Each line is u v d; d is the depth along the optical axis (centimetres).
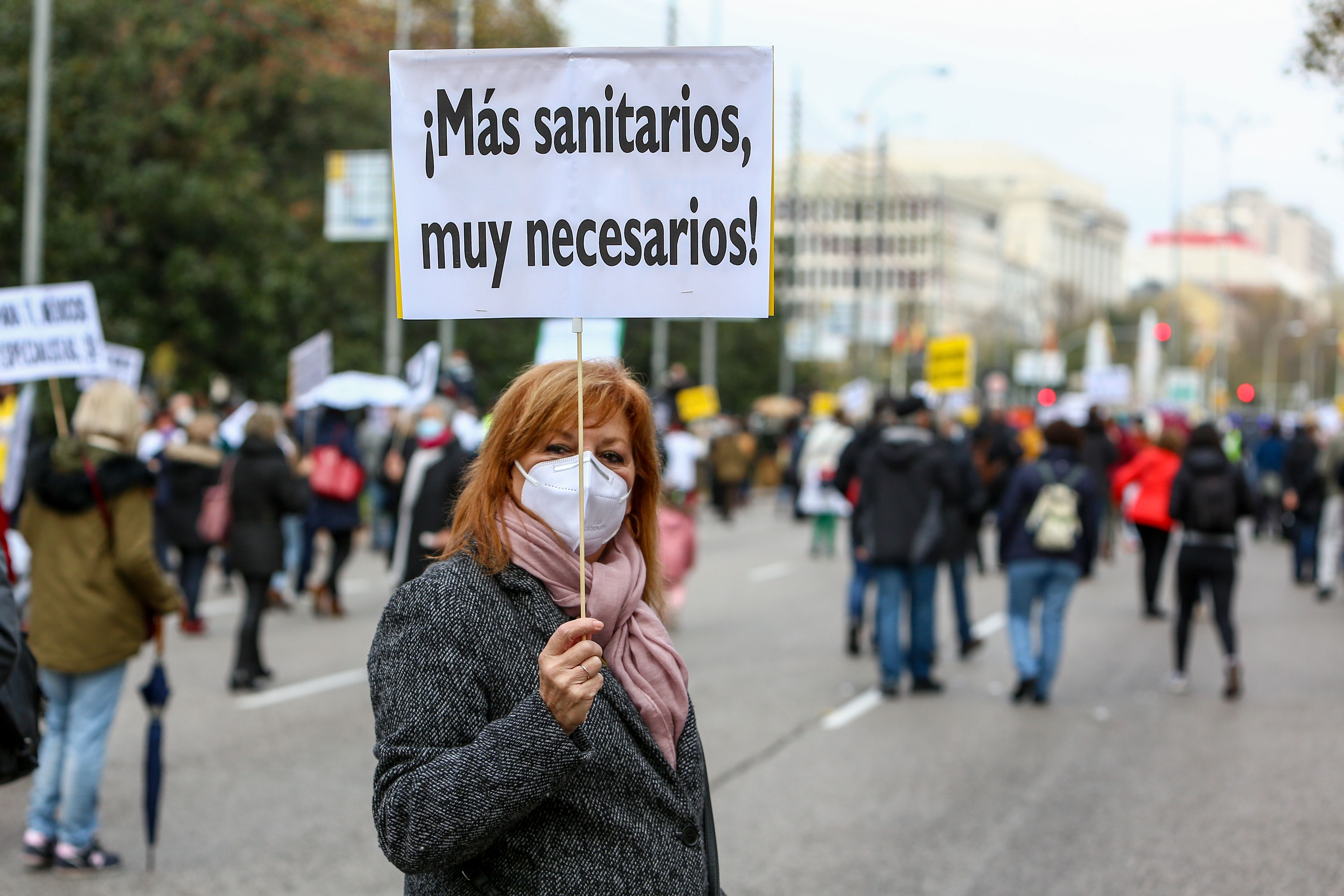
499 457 254
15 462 849
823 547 2211
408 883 249
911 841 648
